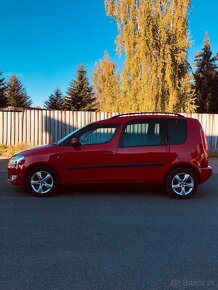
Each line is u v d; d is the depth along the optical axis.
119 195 8.29
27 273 4.05
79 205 7.31
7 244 5.00
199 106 51.56
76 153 7.95
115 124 8.09
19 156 8.06
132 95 23.22
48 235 5.40
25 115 18.41
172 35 23.41
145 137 8.07
